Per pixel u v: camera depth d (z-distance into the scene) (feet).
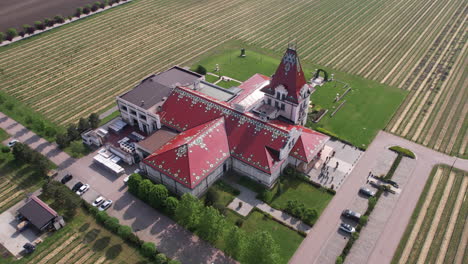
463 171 398.62
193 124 405.59
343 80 560.61
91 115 435.53
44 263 304.91
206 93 460.55
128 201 359.46
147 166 369.50
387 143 437.99
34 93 524.93
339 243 324.19
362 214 349.82
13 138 437.58
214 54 629.51
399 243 325.42
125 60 610.65
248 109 415.64
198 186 351.87
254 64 600.80
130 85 547.08
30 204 338.95
